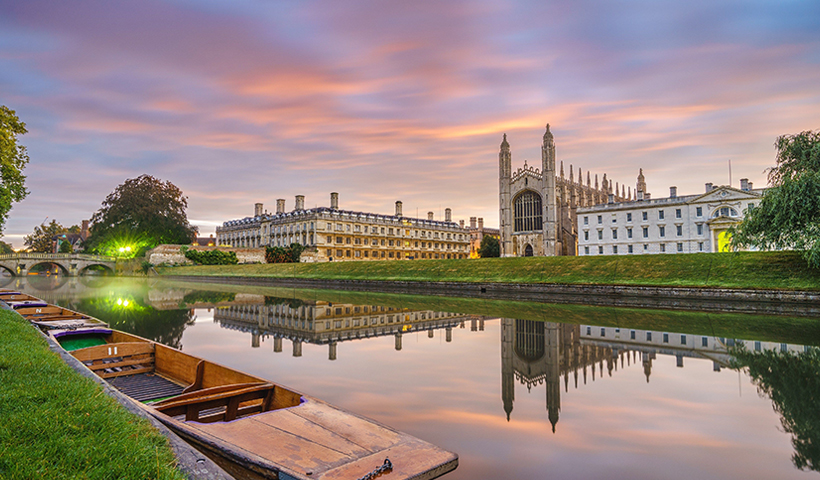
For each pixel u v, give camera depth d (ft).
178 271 279.28
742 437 28.32
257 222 384.47
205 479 14.73
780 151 112.88
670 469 23.93
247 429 21.15
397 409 33.71
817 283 104.22
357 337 66.49
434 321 83.92
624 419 31.65
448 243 424.05
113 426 18.39
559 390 38.73
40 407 19.85
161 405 22.66
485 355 53.26
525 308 106.42
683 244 247.29
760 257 121.70
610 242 270.67
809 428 29.63
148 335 68.80
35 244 498.69
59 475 14.16
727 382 40.91
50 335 46.47
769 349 55.52
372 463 18.24
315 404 24.31
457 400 35.94
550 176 289.53
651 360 50.11
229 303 121.49
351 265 222.69
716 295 113.39
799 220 104.32
